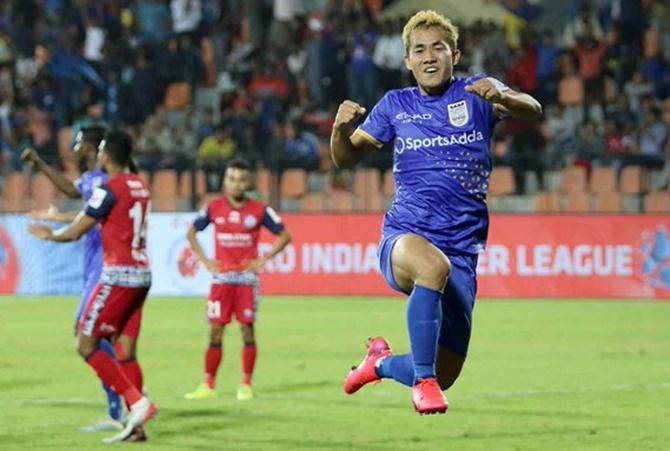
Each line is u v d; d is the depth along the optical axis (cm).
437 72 1087
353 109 1070
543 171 3600
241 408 1666
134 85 4150
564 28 4319
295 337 2559
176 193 3631
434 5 4294
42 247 3559
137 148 3991
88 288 1542
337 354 2286
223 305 1786
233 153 3869
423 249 1046
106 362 1412
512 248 3431
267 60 4150
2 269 3578
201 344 2453
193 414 1616
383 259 1088
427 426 1505
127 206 1446
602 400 1705
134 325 1495
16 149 3994
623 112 3859
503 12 4303
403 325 2764
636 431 1459
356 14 4200
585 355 2239
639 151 3750
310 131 3975
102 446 1383
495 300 3384
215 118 4156
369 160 3619
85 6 4341
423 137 1097
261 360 2209
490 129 1105
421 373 1032
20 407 1678
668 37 4084
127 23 4356
